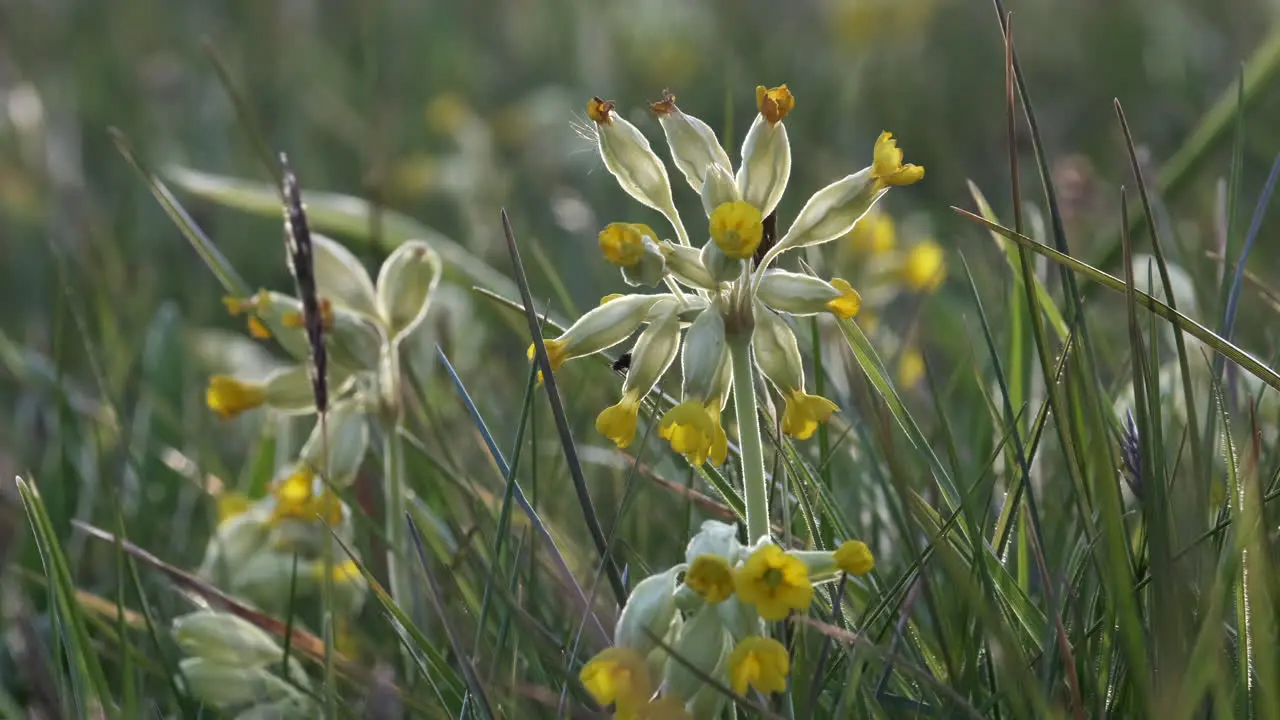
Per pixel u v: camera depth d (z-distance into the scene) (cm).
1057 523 65
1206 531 58
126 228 113
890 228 78
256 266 110
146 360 78
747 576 56
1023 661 58
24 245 102
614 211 107
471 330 81
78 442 75
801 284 58
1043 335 58
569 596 60
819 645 60
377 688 60
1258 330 74
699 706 57
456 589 63
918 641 59
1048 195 60
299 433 77
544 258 70
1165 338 70
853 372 60
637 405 58
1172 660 55
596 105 59
